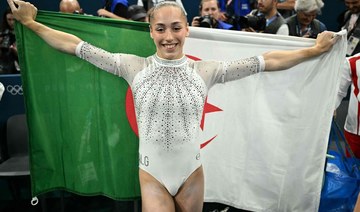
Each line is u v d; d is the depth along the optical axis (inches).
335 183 89.0
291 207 86.0
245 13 164.1
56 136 84.2
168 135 69.6
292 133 81.8
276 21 119.6
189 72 69.1
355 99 102.3
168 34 65.4
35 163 84.4
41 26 72.1
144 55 79.5
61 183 87.7
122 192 87.8
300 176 83.6
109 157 85.9
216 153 86.1
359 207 73.1
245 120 83.4
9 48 143.8
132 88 70.9
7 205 112.2
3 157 112.4
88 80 81.0
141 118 70.5
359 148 105.5
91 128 84.2
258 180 86.4
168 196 72.5
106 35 78.3
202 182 75.0
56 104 82.2
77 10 126.5
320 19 199.6
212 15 117.0
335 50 74.2
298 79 78.5
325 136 79.3
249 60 70.9
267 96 81.0
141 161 72.7
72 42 71.1
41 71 79.8
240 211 105.0
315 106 78.9
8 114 115.4
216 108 83.2
